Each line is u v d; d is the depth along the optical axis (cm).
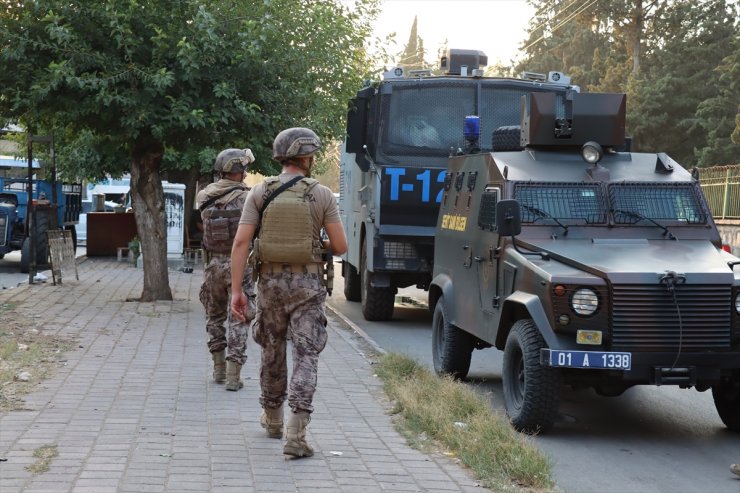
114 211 3159
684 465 737
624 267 787
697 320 774
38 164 2331
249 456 639
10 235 2239
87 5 1417
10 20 1442
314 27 1559
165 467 604
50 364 950
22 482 559
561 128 951
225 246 871
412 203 1465
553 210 902
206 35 1398
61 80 1359
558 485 655
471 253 983
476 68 1569
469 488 594
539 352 792
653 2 5588
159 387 859
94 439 665
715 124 4769
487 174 972
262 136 1509
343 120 1634
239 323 856
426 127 1500
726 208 3061
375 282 1530
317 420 759
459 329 1030
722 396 853
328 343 1184
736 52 4744
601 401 988
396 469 629
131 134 1416
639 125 5122
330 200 647
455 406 794
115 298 1578
